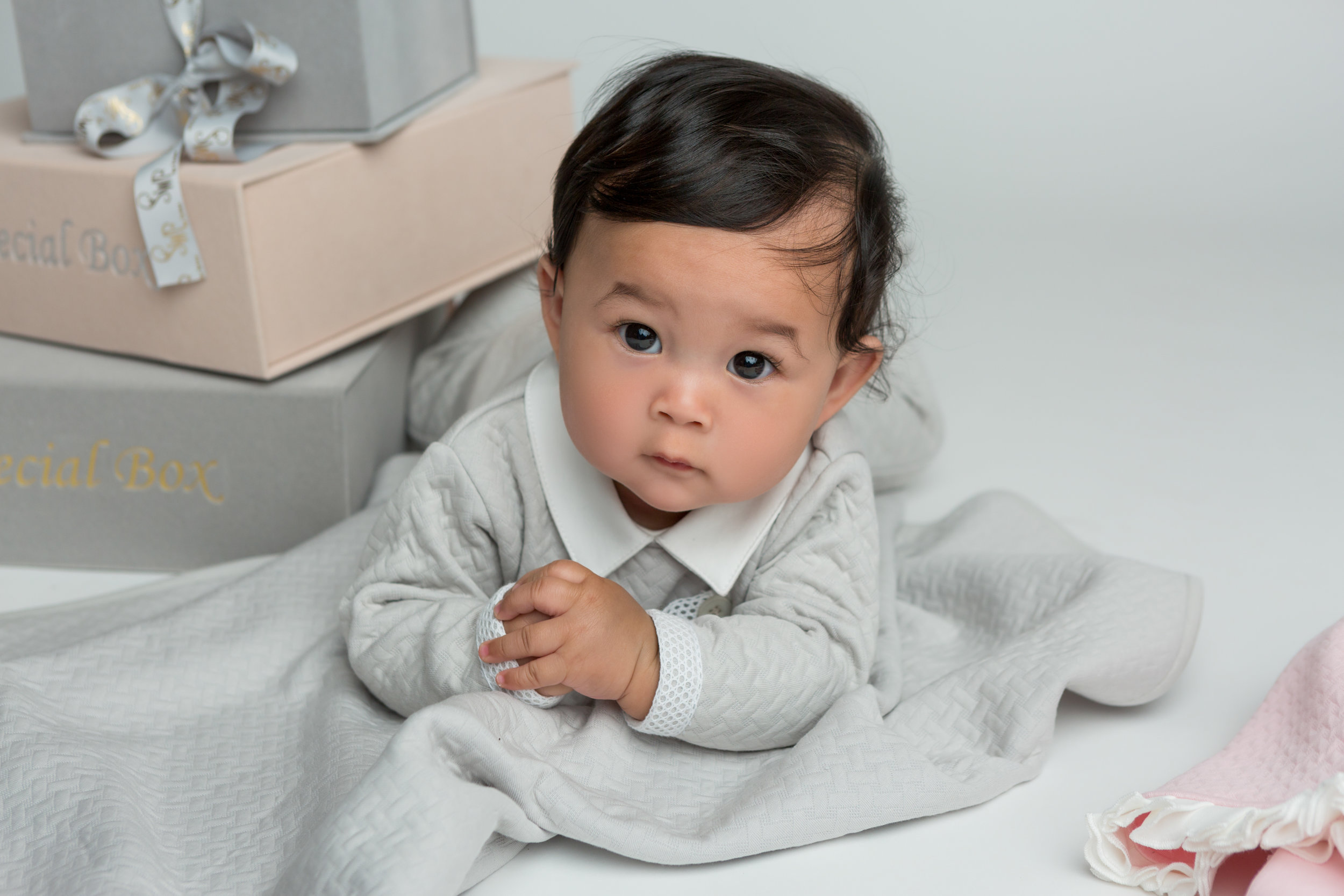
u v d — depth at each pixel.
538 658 0.98
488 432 1.13
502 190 1.69
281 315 1.40
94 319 1.46
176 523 1.48
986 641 1.27
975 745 1.09
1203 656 1.28
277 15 1.41
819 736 1.04
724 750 1.09
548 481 1.12
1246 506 1.59
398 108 1.50
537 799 0.95
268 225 1.37
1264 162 2.62
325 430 1.42
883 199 1.05
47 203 1.43
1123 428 1.81
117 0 1.42
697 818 1.01
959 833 1.02
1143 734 1.16
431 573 1.12
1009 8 2.68
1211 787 0.98
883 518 1.50
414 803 0.86
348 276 1.48
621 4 2.58
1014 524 1.48
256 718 1.14
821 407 1.03
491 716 0.97
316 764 1.03
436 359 1.69
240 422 1.43
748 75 1.05
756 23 2.63
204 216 1.34
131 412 1.43
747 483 1.00
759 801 0.98
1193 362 2.00
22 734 1.03
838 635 1.10
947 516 1.55
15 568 1.51
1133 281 2.30
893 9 2.66
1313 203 2.53
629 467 1.00
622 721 1.08
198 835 0.98
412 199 1.54
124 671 1.16
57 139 1.49
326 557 1.32
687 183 0.94
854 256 1.00
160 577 1.51
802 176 0.97
